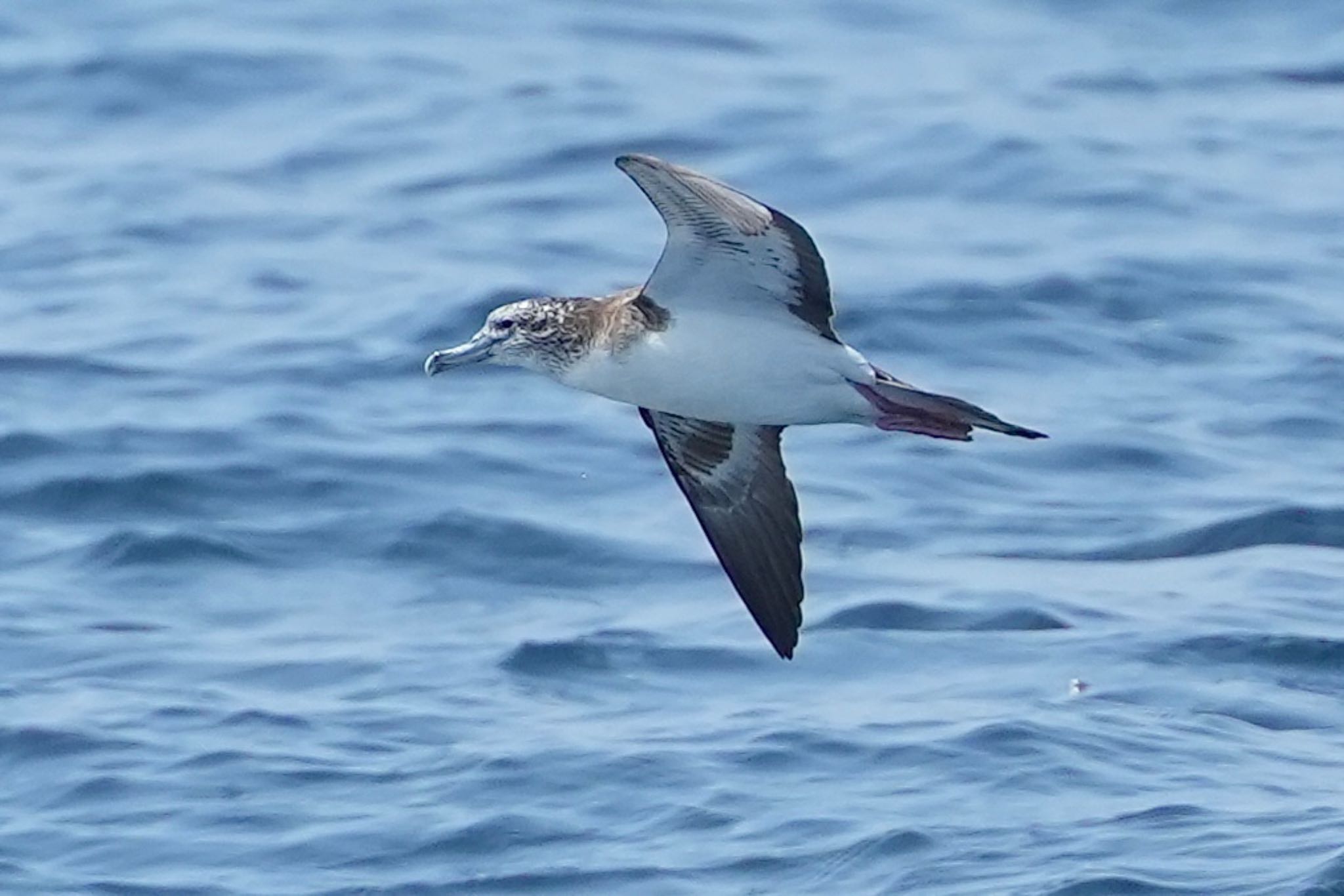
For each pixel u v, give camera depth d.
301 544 19.89
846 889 14.30
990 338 24.34
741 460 14.92
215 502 20.52
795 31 35.88
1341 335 24.44
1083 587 19.12
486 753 16.14
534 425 22.11
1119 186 28.77
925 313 24.69
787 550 14.87
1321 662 17.75
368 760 16.16
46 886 14.63
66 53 33.66
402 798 15.63
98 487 20.62
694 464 14.98
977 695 17.12
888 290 25.17
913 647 18.00
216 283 26.02
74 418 22.02
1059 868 14.29
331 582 19.33
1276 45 34.53
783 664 17.72
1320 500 20.69
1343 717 16.92
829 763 15.91
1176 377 23.56
